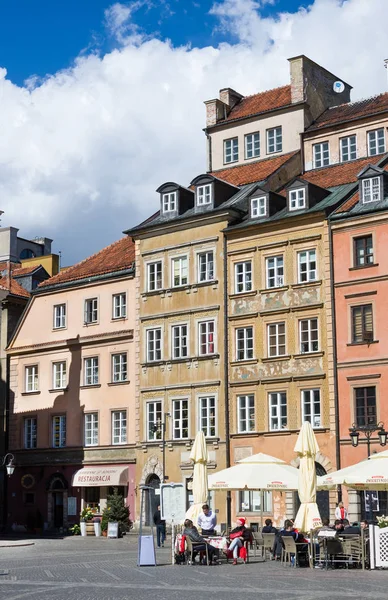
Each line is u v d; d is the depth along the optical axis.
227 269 59.28
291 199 57.19
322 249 54.91
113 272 65.81
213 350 59.28
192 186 68.38
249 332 57.91
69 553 44.03
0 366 72.19
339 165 62.62
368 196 54.22
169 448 60.22
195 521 41.84
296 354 55.16
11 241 88.12
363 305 52.91
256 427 56.41
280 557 38.16
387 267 52.09
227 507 56.72
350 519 51.41
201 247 60.78
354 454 51.94
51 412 68.12
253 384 56.84
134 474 62.22
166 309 62.09
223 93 71.88
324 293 54.47
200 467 42.97
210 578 29.88
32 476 68.25
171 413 60.66
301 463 38.31
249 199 59.28
